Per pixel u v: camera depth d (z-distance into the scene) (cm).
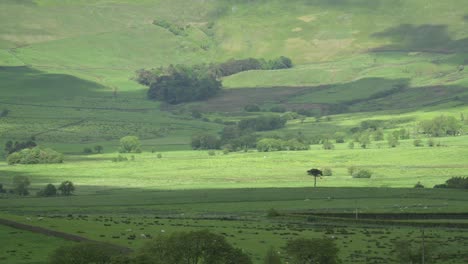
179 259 16738
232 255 16938
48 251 18600
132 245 19250
